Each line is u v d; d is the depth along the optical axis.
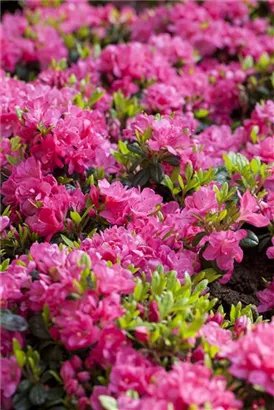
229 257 3.10
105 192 3.14
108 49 4.64
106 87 4.72
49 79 4.28
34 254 2.78
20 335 2.61
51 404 2.52
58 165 3.40
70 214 3.22
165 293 2.69
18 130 3.61
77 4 6.16
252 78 4.68
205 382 2.34
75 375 2.57
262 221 3.10
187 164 3.43
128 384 2.42
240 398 2.49
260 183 3.48
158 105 4.16
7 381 2.52
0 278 2.65
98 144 3.52
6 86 3.94
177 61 5.09
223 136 4.07
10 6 6.46
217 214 3.08
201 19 5.56
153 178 3.42
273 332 2.46
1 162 3.53
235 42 5.30
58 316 2.54
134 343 2.63
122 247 2.92
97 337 2.50
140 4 6.89
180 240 3.22
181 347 2.56
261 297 3.24
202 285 2.89
